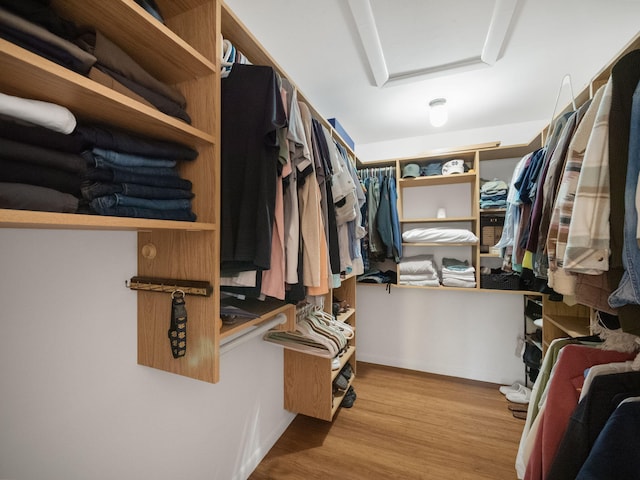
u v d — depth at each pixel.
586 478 0.69
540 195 1.20
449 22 1.23
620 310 0.79
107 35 0.66
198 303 0.80
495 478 1.38
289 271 0.95
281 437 1.69
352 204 1.42
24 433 0.66
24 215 0.41
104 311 0.82
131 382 0.89
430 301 2.59
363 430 1.75
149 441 0.94
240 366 1.39
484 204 2.12
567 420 0.96
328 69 1.58
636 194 0.67
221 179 0.85
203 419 1.17
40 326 0.69
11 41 0.46
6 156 0.46
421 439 1.67
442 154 2.23
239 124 0.86
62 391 0.73
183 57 0.73
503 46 1.39
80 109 0.59
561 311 1.89
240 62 1.00
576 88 1.76
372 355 2.77
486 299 2.43
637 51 0.75
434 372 2.57
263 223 0.80
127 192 0.64
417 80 1.66
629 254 0.68
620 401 0.80
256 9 1.16
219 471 1.25
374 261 2.58
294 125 0.94
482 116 2.19
